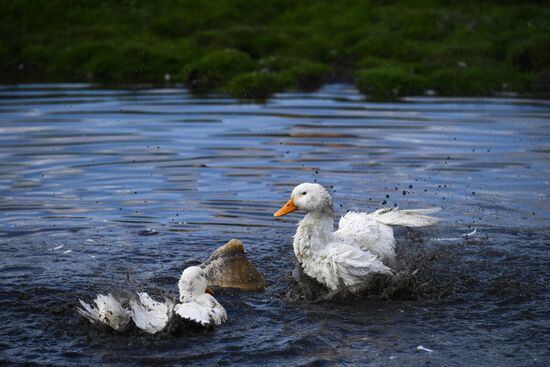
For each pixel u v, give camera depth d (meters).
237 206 13.95
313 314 9.75
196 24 31.31
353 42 29.09
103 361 8.32
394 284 10.43
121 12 32.44
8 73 28.58
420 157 16.77
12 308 9.71
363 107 21.95
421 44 28.00
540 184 14.96
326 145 17.81
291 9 32.38
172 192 14.66
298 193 10.86
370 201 14.05
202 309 9.18
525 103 22.08
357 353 8.57
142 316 9.07
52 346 8.69
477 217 13.35
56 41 30.72
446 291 10.52
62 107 21.91
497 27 29.14
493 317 9.62
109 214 13.52
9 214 13.41
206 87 25.83
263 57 28.48
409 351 8.62
